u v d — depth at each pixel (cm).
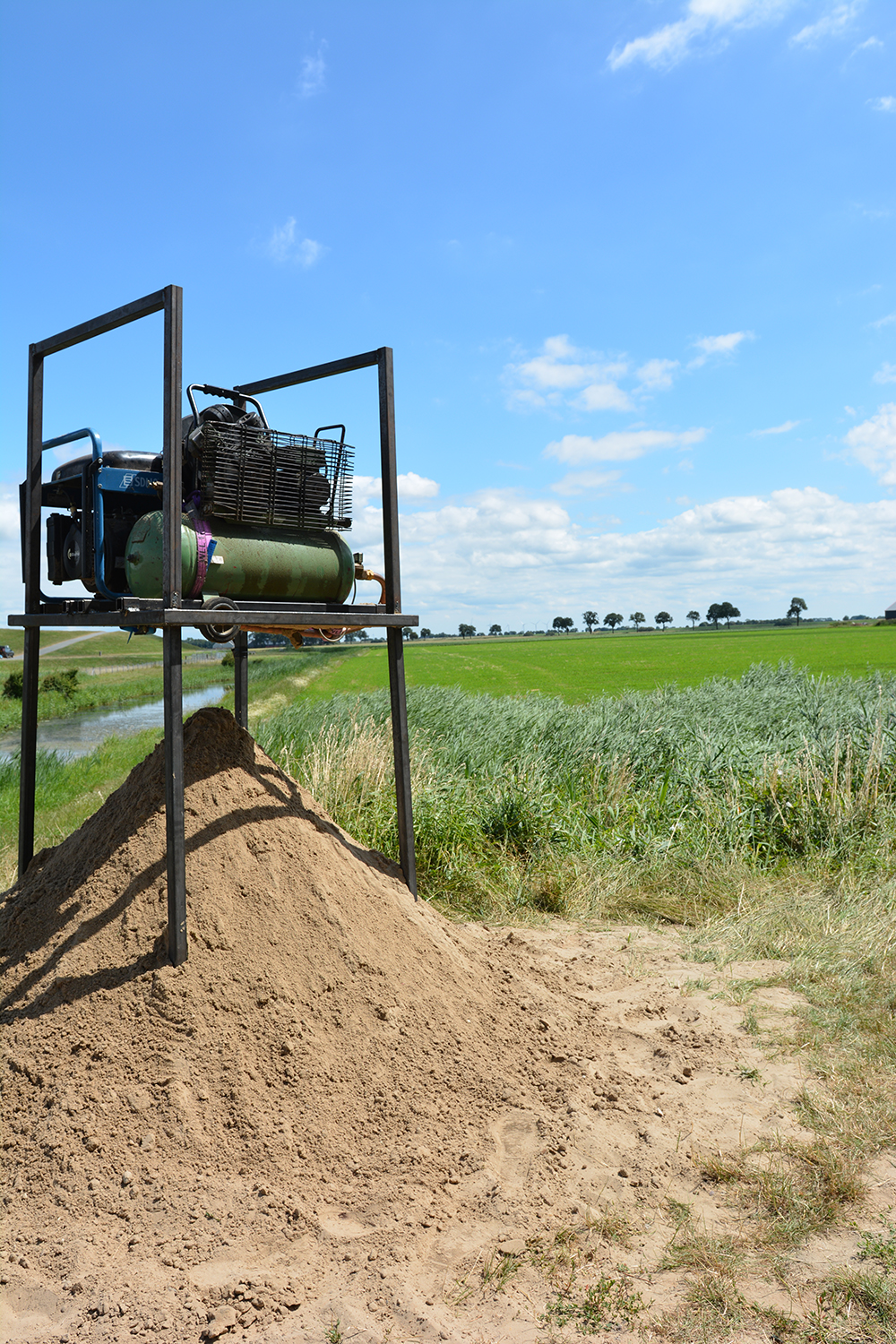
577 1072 362
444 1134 309
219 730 430
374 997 359
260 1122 296
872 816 753
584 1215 273
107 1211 261
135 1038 313
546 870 706
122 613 352
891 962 502
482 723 1127
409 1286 236
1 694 3594
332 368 454
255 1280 236
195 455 388
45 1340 216
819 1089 364
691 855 723
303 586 415
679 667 4391
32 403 423
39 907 387
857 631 9425
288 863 393
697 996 473
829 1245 259
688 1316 229
